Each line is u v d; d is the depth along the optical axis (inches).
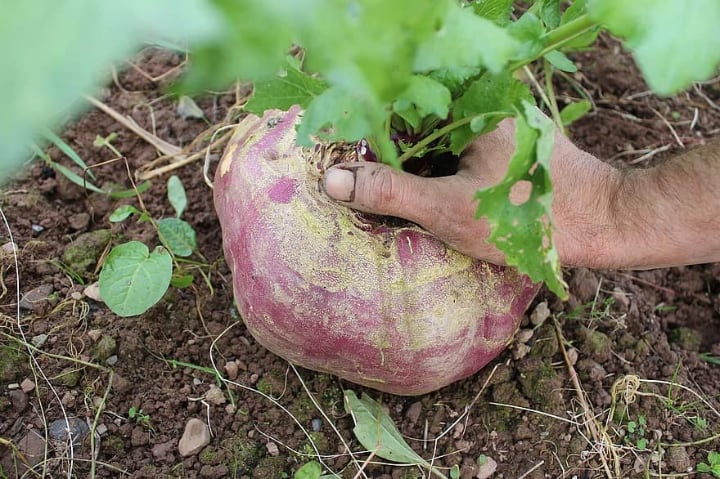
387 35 17.0
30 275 51.0
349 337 38.9
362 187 35.8
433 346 39.5
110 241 52.7
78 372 47.4
